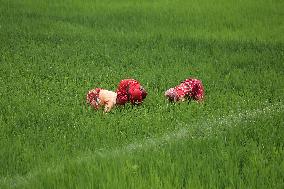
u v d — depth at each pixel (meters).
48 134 21.16
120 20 53.94
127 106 25.05
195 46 42.94
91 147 19.69
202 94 26.67
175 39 45.59
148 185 15.11
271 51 40.50
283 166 16.42
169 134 20.98
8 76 31.55
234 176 15.80
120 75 32.25
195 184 15.23
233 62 36.62
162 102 26.03
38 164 17.91
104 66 35.44
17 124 22.62
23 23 51.00
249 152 17.75
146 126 22.22
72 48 40.91
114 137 20.69
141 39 45.28
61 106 25.34
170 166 16.44
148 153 17.88
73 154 18.94
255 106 25.44
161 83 30.09
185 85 26.47
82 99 26.55
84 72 32.78
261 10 58.12
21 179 16.88
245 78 31.66
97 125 22.25
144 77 31.47
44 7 60.12
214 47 42.25
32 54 38.22
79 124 22.44
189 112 23.91
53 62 35.91
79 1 63.31
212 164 16.62
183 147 18.34
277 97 27.52
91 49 40.72
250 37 47.00
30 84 29.53
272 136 19.34
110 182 15.34
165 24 52.09
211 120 22.56
